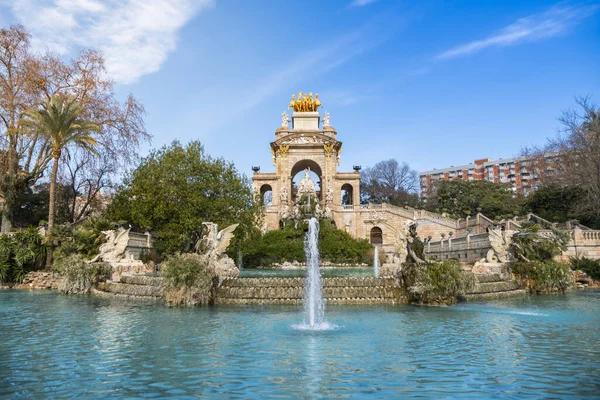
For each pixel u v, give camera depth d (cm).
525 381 942
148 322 1655
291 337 1391
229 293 2191
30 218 5166
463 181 9338
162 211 3597
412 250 2334
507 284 2650
